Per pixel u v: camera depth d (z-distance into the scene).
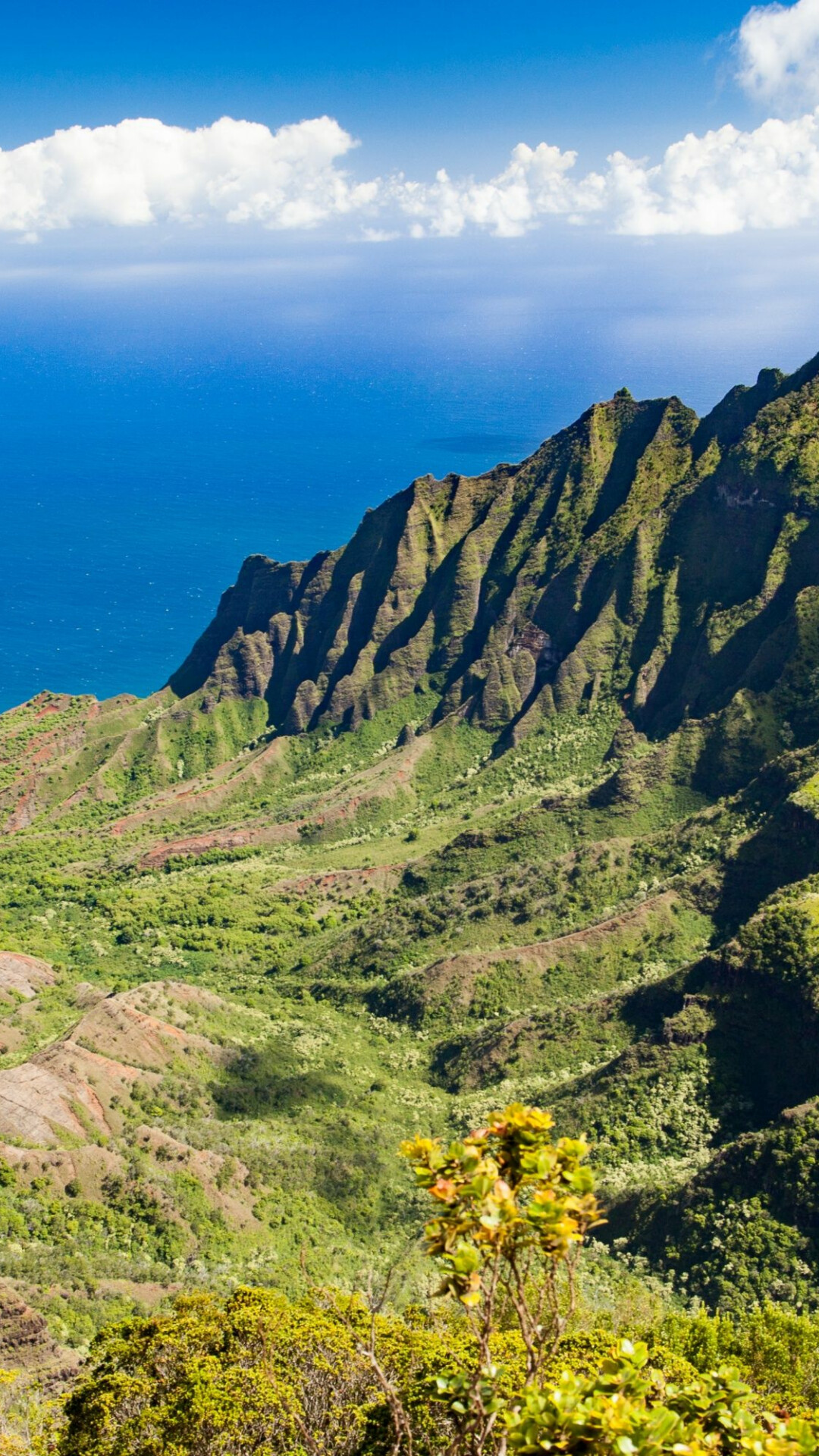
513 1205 14.45
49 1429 42.03
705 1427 16.97
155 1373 43.97
